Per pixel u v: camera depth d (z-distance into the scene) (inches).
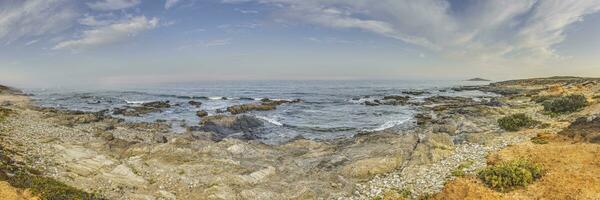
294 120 1897.1
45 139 1101.7
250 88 6131.9
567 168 716.7
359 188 753.0
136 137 1331.2
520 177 678.5
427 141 1001.5
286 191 729.0
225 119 1640.0
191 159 909.2
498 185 678.5
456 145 1039.0
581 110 1427.2
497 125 1357.0
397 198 685.9
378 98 3344.0
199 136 1318.9
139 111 2234.3
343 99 3250.5
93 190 706.2
